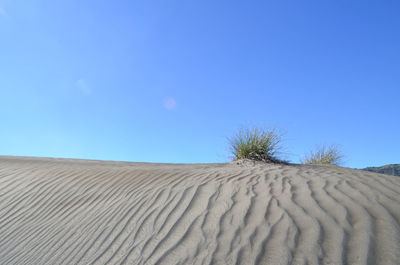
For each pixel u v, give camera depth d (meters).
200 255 2.10
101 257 2.38
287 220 2.43
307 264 1.83
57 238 2.97
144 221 2.86
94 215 3.34
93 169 5.60
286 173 4.32
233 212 2.72
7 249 2.99
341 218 2.37
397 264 1.71
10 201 4.29
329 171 4.73
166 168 5.62
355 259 1.82
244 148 7.33
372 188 3.16
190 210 2.91
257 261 1.93
